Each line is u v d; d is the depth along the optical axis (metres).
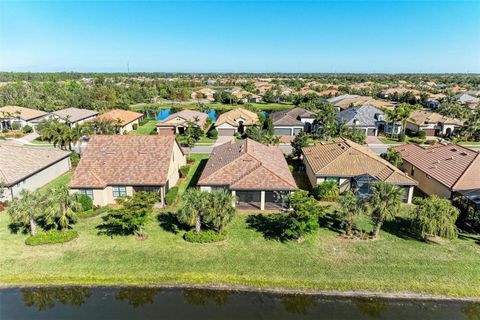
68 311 20.44
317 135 66.12
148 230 28.80
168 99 139.62
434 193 36.19
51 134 47.31
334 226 29.66
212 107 114.50
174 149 39.25
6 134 69.12
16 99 103.25
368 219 30.89
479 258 24.89
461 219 30.25
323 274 23.16
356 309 20.50
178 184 40.47
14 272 23.25
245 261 24.47
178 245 26.39
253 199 33.44
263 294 21.64
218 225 26.89
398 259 24.77
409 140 67.00
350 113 74.62
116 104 104.94
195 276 22.98
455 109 80.25
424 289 21.91
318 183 36.72
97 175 34.41
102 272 23.33
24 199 26.47
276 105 122.25
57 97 106.38
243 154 35.72
